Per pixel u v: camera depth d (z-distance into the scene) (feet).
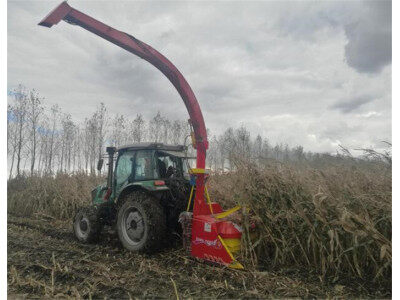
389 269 10.17
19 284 10.86
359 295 9.24
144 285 10.71
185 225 13.46
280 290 9.77
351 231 10.21
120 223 15.39
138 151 16.69
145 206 14.32
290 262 12.00
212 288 10.14
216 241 12.02
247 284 10.32
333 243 11.08
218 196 16.62
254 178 13.23
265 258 12.40
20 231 21.29
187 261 12.86
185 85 14.05
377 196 11.48
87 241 17.33
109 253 15.01
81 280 11.29
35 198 29.89
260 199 12.63
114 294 10.09
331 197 11.48
